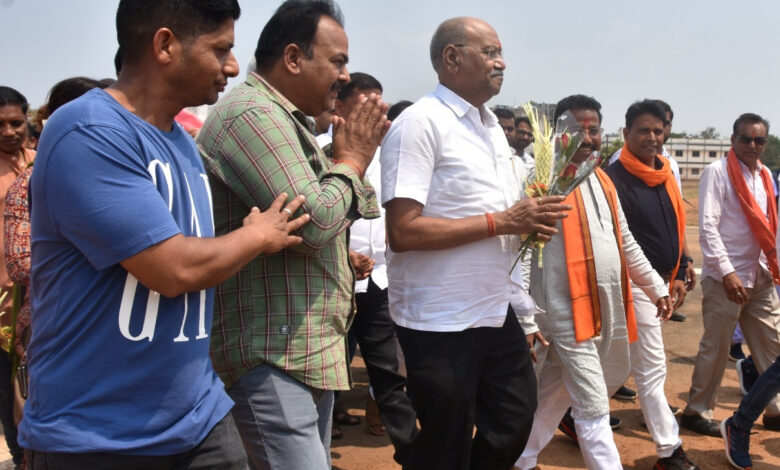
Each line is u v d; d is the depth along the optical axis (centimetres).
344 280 255
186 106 199
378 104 252
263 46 254
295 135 239
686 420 501
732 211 502
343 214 236
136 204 173
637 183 459
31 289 187
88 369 177
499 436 314
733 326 480
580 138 323
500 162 315
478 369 307
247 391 238
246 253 194
